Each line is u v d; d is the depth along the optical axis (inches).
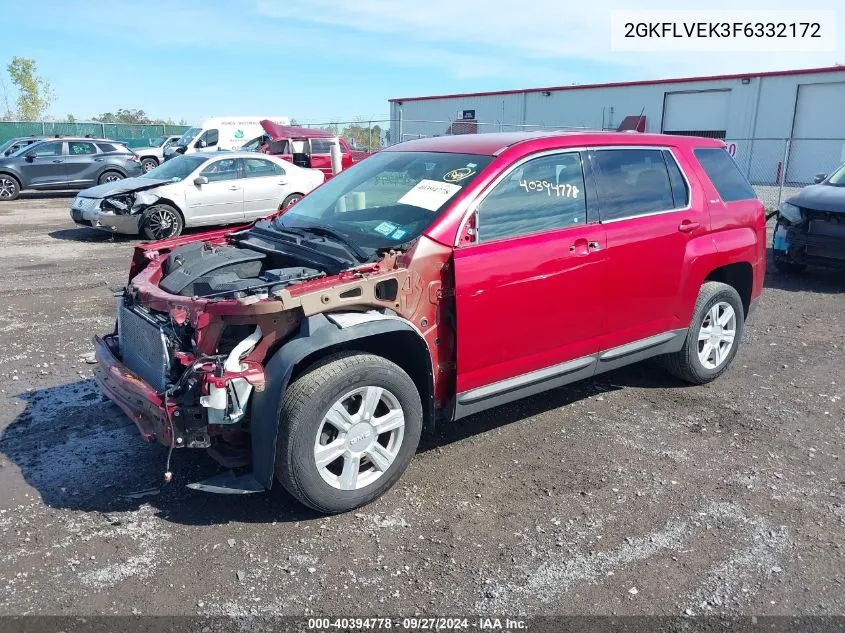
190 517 141.2
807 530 138.4
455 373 153.6
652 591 120.0
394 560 128.0
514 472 161.0
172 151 1014.4
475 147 173.3
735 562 128.2
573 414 194.2
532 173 166.9
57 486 152.2
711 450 172.6
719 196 208.1
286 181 553.6
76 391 206.1
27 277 366.0
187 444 131.1
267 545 132.0
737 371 229.8
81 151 825.5
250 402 132.7
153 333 139.2
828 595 119.4
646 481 157.2
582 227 171.2
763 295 339.9
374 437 142.9
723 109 1169.4
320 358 138.9
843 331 278.1
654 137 198.7
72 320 281.9
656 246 185.5
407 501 148.3
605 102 1285.7
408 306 144.9
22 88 1900.8
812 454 170.7
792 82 1091.3
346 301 135.2
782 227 365.1
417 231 151.3
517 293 157.8
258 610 114.3
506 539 134.9
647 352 194.2
